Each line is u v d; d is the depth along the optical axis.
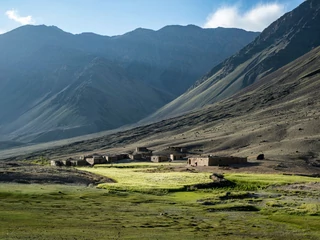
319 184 92.75
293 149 182.00
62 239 36.28
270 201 73.00
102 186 88.31
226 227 49.75
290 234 47.16
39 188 76.25
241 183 98.12
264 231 48.41
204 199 75.44
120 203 67.00
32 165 128.00
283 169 133.88
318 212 61.59
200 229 47.00
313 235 46.97
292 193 83.50
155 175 114.12
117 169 144.12
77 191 77.19
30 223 43.88
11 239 34.88
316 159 158.50
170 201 73.00
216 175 110.56
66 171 111.81
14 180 84.25
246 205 67.94
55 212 53.00
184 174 116.38
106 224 46.47
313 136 197.50
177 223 50.41
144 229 44.62
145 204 67.94
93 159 179.00
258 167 136.50
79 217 50.34
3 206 54.88
